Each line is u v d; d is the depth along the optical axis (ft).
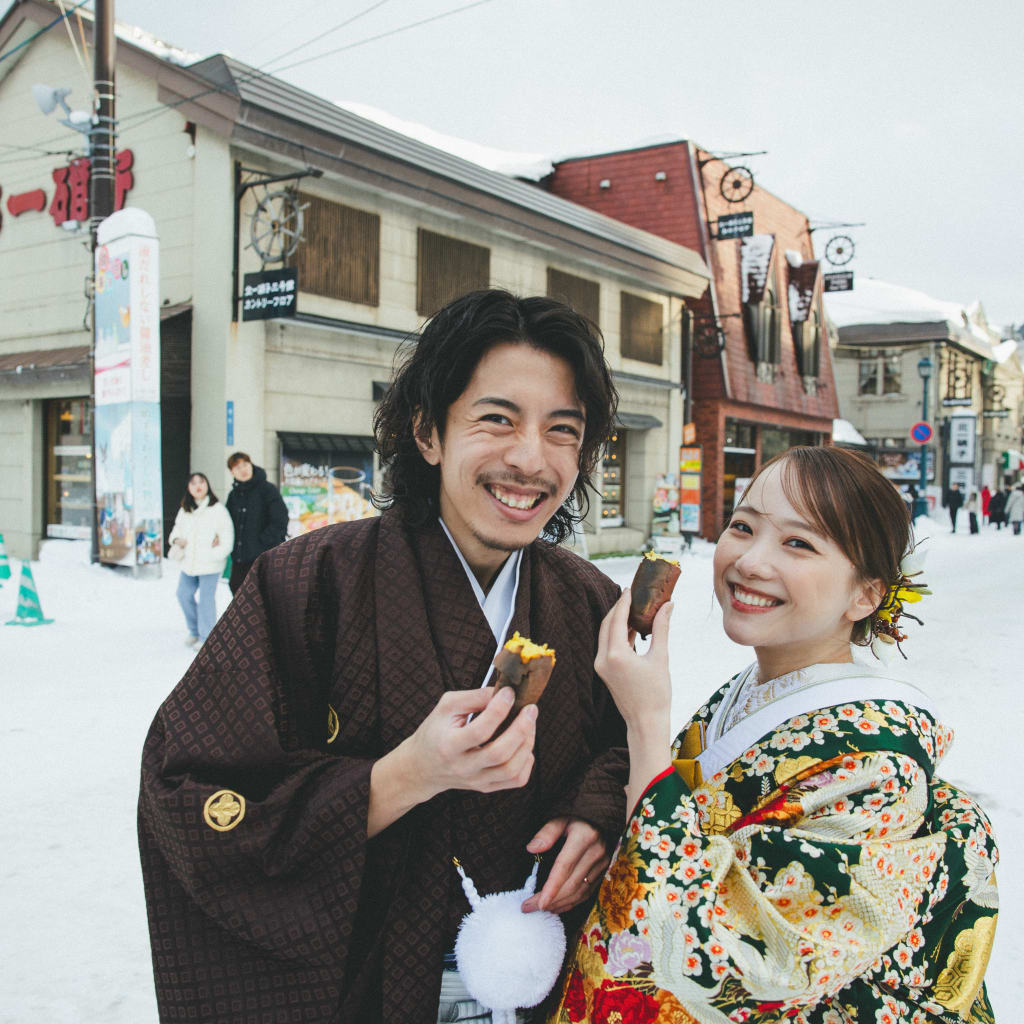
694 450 51.88
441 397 3.75
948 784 4.21
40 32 37.68
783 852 3.26
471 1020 3.73
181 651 21.77
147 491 31.42
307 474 33.96
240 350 32.07
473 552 3.97
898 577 4.11
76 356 37.37
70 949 8.70
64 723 15.83
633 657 3.69
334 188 34.42
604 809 3.80
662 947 3.20
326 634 3.88
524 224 41.93
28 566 25.09
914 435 85.05
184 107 31.68
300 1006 3.47
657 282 53.01
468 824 3.75
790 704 3.84
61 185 39.78
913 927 3.51
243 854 3.39
